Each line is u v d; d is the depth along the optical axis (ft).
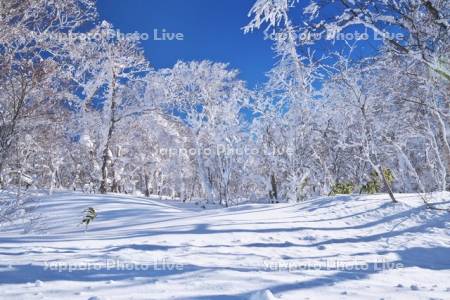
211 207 84.28
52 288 13.04
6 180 51.03
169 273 15.78
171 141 116.37
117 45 96.84
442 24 20.65
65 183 123.54
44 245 23.32
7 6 46.11
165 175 135.54
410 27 21.26
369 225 36.50
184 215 51.08
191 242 26.00
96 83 94.07
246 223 36.09
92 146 104.17
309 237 30.66
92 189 106.73
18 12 48.01
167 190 169.17
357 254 25.17
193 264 18.16
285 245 27.14
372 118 50.85
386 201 44.88
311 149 75.97
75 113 91.86
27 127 51.44
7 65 44.52
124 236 28.96
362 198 48.06
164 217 50.80
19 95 46.01
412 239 30.94
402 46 21.47
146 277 15.01
